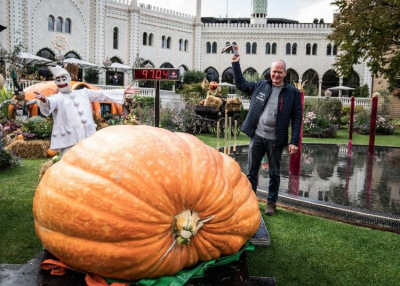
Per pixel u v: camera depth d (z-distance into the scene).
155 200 1.97
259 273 2.85
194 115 15.38
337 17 10.94
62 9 33.03
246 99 31.27
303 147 12.18
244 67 44.25
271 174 4.29
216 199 2.14
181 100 24.77
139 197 1.96
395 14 9.40
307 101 20.11
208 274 2.33
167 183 2.01
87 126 4.32
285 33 43.25
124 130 2.32
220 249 2.30
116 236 1.93
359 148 12.02
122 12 38.31
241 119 15.71
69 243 2.03
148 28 40.44
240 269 2.40
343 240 3.53
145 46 40.31
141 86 32.50
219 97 15.50
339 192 5.56
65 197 2.04
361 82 41.75
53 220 2.07
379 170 7.63
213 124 14.73
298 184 6.13
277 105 4.11
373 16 9.69
